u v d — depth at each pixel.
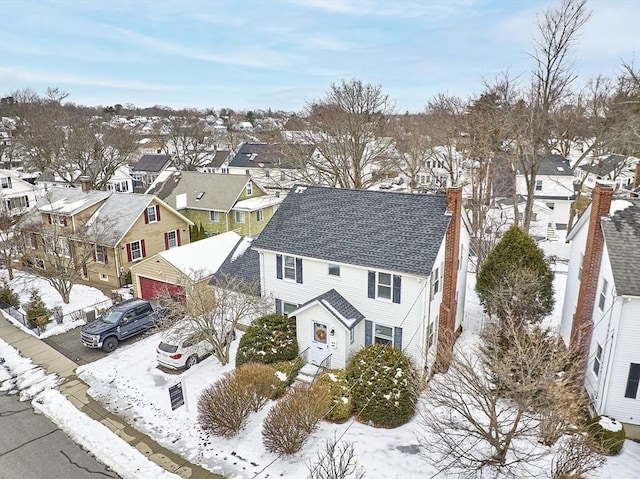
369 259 17.75
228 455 14.12
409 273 16.69
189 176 42.72
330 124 40.34
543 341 13.73
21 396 17.67
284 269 20.25
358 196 20.81
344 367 17.80
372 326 18.34
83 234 28.30
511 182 37.38
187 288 20.25
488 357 14.01
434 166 56.81
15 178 50.91
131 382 18.36
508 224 34.94
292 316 19.17
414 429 15.02
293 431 13.84
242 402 15.12
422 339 17.28
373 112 41.09
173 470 13.54
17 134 69.56
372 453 13.88
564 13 28.30
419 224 18.41
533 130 28.61
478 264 27.45
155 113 146.88
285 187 50.66
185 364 19.17
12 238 32.56
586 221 17.98
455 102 46.66
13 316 25.12
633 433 14.62
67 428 15.67
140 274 26.86
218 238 29.47
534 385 11.08
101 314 23.98
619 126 30.55
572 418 11.93
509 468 11.95
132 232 30.11
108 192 33.25
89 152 55.16
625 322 13.96
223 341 20.00
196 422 15.74
